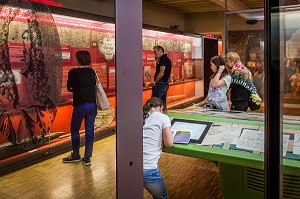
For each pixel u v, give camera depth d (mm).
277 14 989
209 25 9500
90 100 3902
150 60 7039
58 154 4184
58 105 4129
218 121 2389
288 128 2020
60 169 3701
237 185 2320
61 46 4191
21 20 3404
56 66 3990
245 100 3439
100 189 3158
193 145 2146
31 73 3586
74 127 3916
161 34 7613
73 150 3953
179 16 9367
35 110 3736
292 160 1754
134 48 635
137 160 663
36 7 3586
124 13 604
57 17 4074
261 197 2184
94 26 4883
